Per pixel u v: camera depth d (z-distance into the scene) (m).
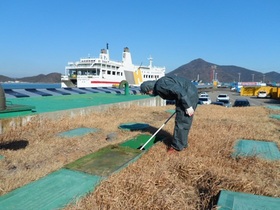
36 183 3.24
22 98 13.66
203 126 7.79
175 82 5.15
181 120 5.02
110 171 3.70
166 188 3.20
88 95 18.06
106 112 10.68
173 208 2.73
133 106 13.44
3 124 6.59
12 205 2.68
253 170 4.05
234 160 4.53
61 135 6.55
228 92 78.06
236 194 2.95
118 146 5.04
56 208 2.63
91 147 5.58
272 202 2.75
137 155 4.56
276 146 5.70
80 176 3.50
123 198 2.87
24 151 5.16
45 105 10.70
